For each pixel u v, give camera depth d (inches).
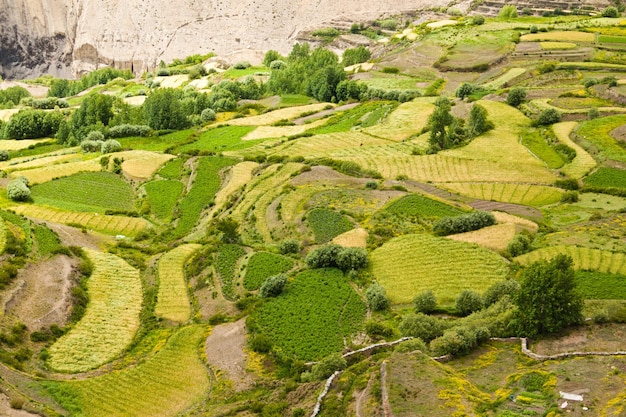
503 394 1861.5
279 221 3550.7
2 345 2459.4
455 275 2847.0
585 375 1908.2
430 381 1876.2
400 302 2738.7
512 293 2546.8
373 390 1888.5
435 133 4697.3
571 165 4165.8
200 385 2356.1
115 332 2714.1
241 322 2652.6
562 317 2258.9
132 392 2329.0
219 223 3380.9
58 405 2230.6
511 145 4623.5
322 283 2851.9
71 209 4099.4
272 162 4596.5
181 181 4515.3
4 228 3120.1
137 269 3211.1
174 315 2844.5
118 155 4963.1
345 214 3499.0
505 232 3166.8
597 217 3388.3
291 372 2336.4
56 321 2684.5
